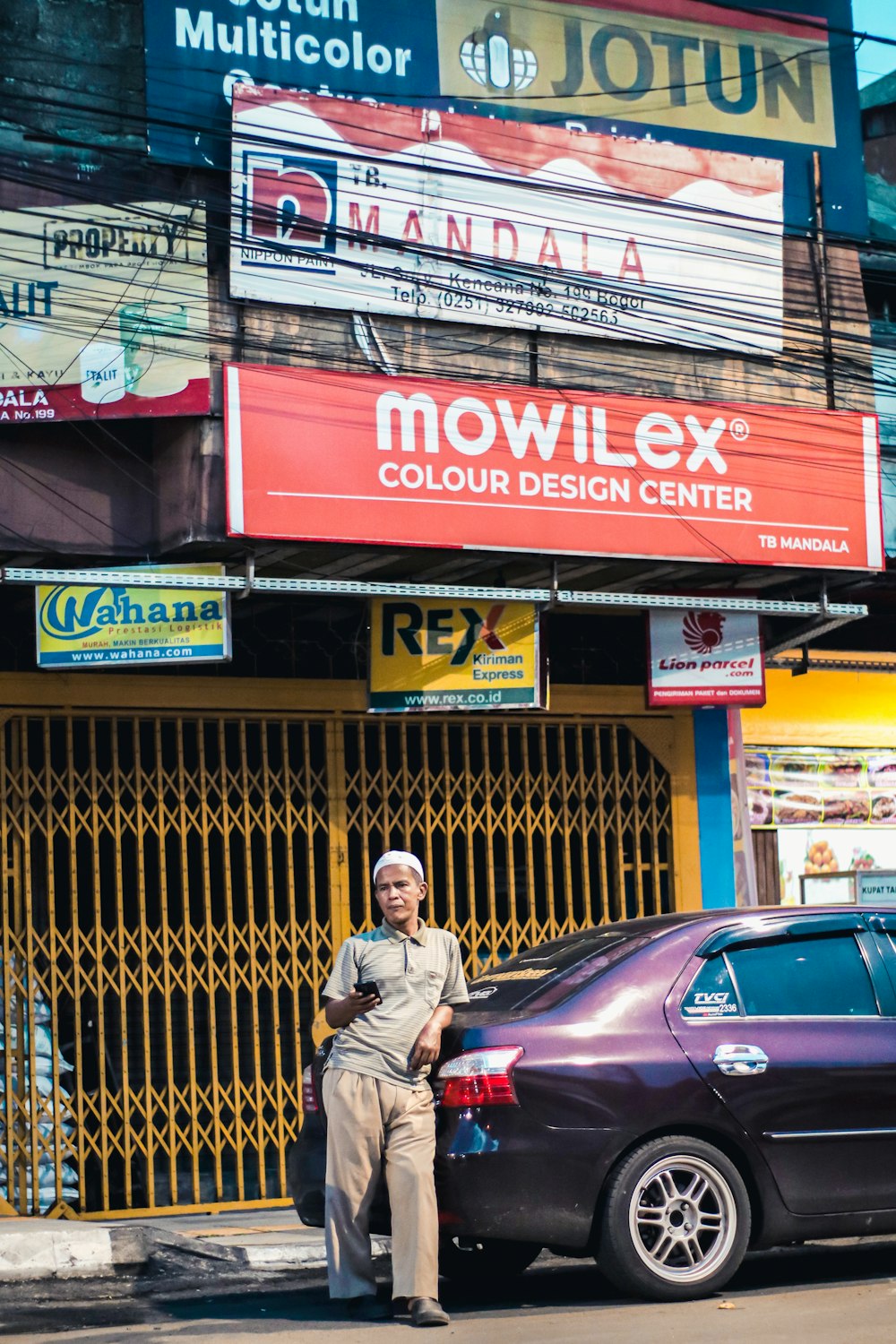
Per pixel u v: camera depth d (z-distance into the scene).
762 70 11.48
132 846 10.30
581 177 10.45
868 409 11.35
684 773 11.82
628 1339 5.68
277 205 9.61
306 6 10.05
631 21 11.10
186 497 9.28
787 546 10.62
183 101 9.62
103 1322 6.60
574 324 10.33
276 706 10.66
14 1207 9.68
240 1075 10.34
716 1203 6.52
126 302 9.34
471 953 10.97
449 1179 6.33
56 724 10.23
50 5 9.57
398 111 9.98
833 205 11.56
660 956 6.82
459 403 9.78
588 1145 6.36
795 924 7.05
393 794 11.03
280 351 9.56
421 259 9.94
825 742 12.75
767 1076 6.62
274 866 10.65
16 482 9.34
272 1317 6.50
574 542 10.00
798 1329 5.79
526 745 11.38
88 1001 10.13
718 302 10.81
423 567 10.37
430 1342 5.76
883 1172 6.74
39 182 9.37
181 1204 10.06
